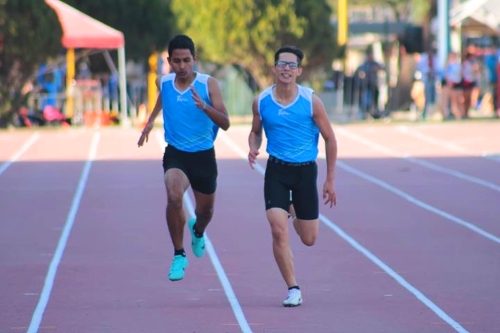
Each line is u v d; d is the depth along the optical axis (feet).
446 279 77.92
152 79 255.50
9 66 223.71
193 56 71.05
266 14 246.47
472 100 257.55
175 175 71.36
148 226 104.83
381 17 446.60
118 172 152.87
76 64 261.03
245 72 273.13
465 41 307.99
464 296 71.87
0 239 97.76
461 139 198.08
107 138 202.28
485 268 82.33
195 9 252.21
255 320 64.75
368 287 75.15
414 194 129.18
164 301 70.79
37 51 220.02
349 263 84.48
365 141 197.06
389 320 64.75
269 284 76.28
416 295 72.28
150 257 87.86
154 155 175.73
